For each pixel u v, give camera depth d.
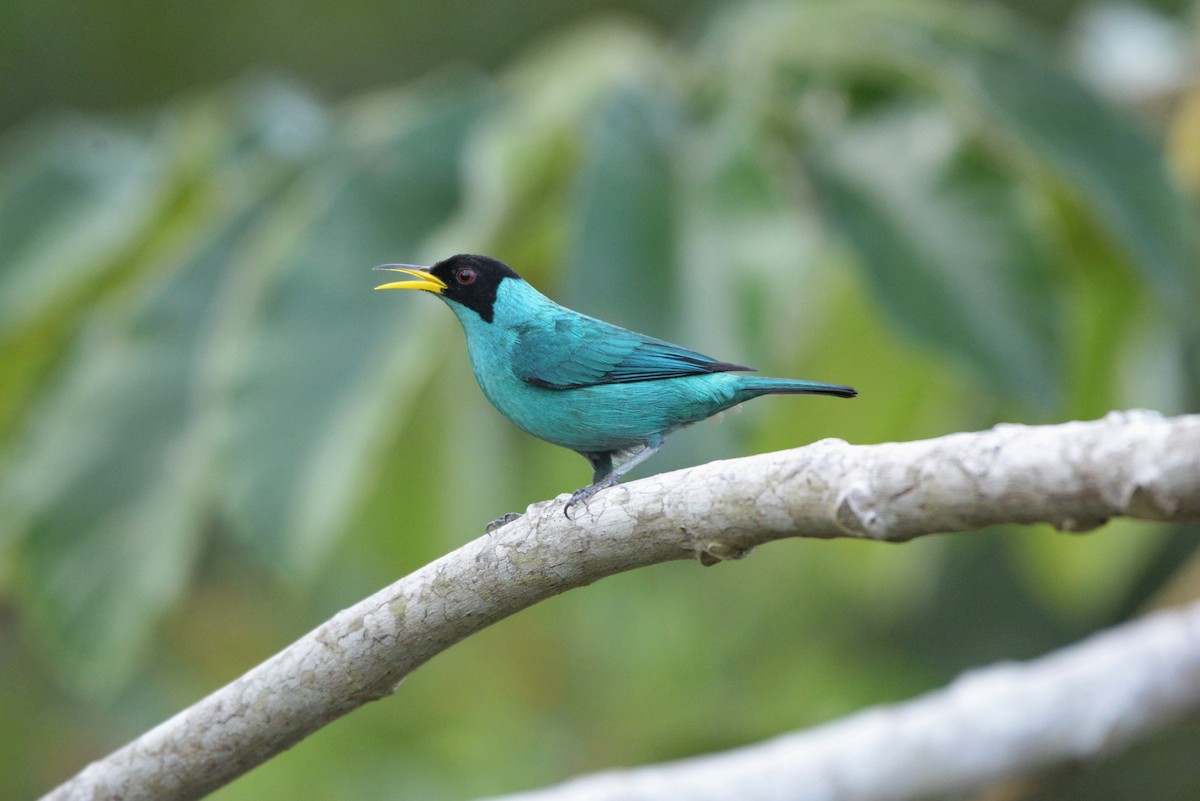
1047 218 11.40
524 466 14.69
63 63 20.67
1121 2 20.38
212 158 12.38
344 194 10.43
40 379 12.71
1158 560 21.94
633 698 14.17
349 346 10.01
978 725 11.19
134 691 15.22
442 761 13.63
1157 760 21.12
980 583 20.19
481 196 10.09
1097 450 4.75
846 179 10.81
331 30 21.12
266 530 9.55
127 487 10.41
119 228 11.98
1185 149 14.81
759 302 9.51
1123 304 12.76
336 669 6.55
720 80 11.02
